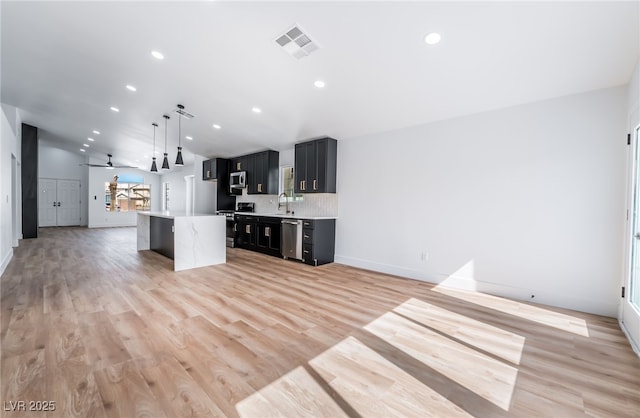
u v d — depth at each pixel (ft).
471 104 10.36
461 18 6.60
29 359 5.62
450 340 6.80
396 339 6.82
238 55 9.26
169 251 15.83
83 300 9.11
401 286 11.38
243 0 6.89
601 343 6.71
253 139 17.94
